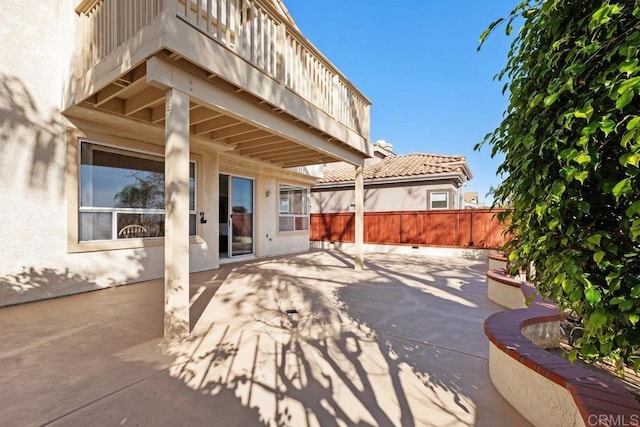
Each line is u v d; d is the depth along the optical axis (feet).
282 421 6.61
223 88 13.23
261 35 14.64
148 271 20.42
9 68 14.61
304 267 26.91
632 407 5.20
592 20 3.47
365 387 8.02
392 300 16.72
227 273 23.34
